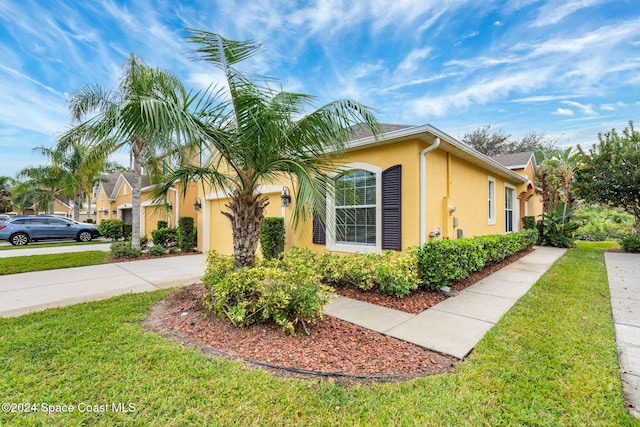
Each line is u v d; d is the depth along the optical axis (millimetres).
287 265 4934
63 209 41750
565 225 12273
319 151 4207
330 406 2328
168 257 10258
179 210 14492
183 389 2498
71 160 17609
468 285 5984
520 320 4004
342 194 4703
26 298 5219
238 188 4531
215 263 4781
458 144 6457
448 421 2174
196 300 4844
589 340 3383
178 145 3004
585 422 2152
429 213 6281
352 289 5613
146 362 2910
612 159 11570
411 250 5656
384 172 6391
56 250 11914
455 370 2844
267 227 8172
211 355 3078
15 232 14516
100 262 8984
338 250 7074
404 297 5148
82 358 2975
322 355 3119
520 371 2779
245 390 2498
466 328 3818
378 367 2902
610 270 7250
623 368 2832
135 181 10383
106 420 2145
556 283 5941
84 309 4523
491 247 7020
